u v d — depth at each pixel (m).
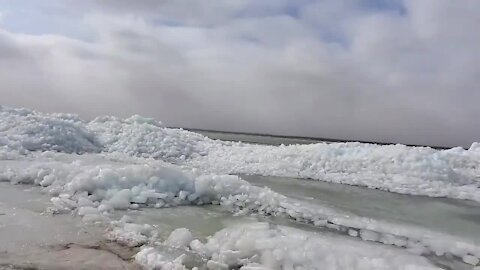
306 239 4.16
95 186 5.56
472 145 12.42
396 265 3.63
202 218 5.05
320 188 8.34
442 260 4.15
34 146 9.52
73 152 10.08
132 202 5.43
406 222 5.79
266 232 4.23
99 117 13.74
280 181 9.02
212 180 6.18
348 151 11.36
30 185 5.91
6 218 4.25
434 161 10.16
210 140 14.29
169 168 6.27
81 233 3.98
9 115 10.73
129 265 3.29
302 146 12.40
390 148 11.26
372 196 7.78
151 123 14.16
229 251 3.60
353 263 3.55
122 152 11.00
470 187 9.03
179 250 3.74
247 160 11.44
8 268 3.01
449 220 6.15
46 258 3.28
